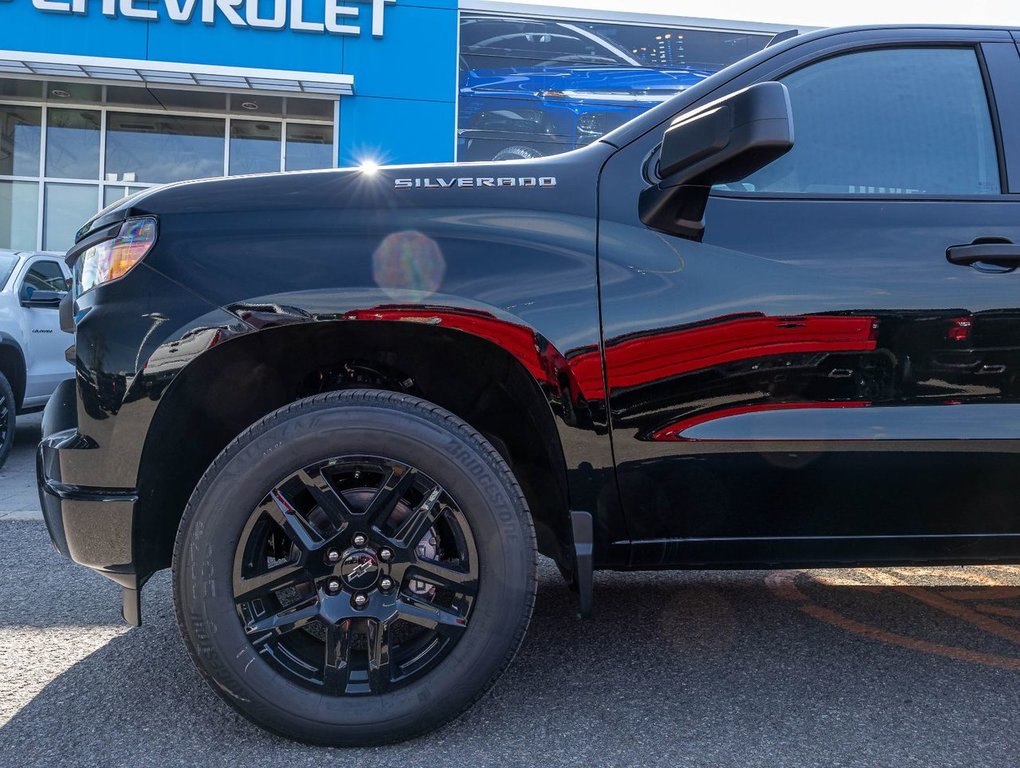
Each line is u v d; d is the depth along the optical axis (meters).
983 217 1.95
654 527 1.90
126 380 1.73
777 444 1.85
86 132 12.57
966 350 1.88
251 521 1.72
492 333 1.76
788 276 1.85
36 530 3.84
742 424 1.85
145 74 11.49
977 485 1.92
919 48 2.10
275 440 1.72
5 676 2.14
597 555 1.91
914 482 1.91
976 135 2.05
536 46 12.01
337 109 11.88
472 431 1.78
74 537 1.76
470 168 1.93
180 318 1.73
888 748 1.76
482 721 1.88
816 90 2.05
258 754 1.73
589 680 2.12
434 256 1.78
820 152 2.01
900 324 1.86
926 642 2.41
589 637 2.44
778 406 1.85
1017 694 2.05
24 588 2.95
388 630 1.74
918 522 1.95
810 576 3.14
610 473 1.84
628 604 2.77
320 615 1.73
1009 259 1.90
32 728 1.84
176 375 1.72
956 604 2.79
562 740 1.79
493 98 12.01
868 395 1.86
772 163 1.99
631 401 1.82
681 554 1.92
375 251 1.77
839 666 2.22
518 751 1.75
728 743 1.78
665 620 2.60
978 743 1.79
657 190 1.89
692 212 1.87
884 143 2.03
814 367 1.85
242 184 1.88
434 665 1.76
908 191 2.00
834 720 1.90
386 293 1.74
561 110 12.08
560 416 1.80
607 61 12.05
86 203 12.65
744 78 2.04
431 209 1.84
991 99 2.07
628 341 1.81
